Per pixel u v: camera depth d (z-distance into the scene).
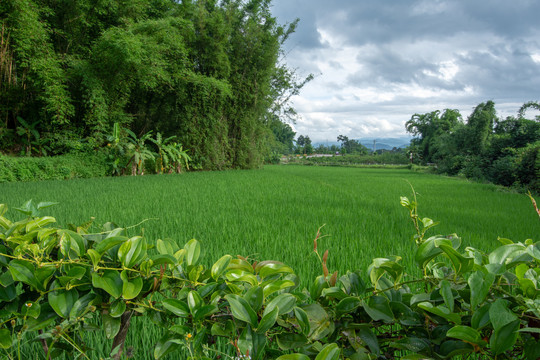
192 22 19.59
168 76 18.16
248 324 0.92
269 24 22.92
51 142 15.27
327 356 0.83
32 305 1.05
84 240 1.17
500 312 0.80
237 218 5.44
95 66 15.34
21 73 15.48
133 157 15.88
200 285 1.14
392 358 1.11
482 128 24.06
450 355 0.90
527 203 8.63
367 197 9.37
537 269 0.98
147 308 1.13
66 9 15.66
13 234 1.14
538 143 14.88
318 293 1.12
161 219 5.09
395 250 3.69
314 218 5.64
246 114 23.03
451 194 10.95
